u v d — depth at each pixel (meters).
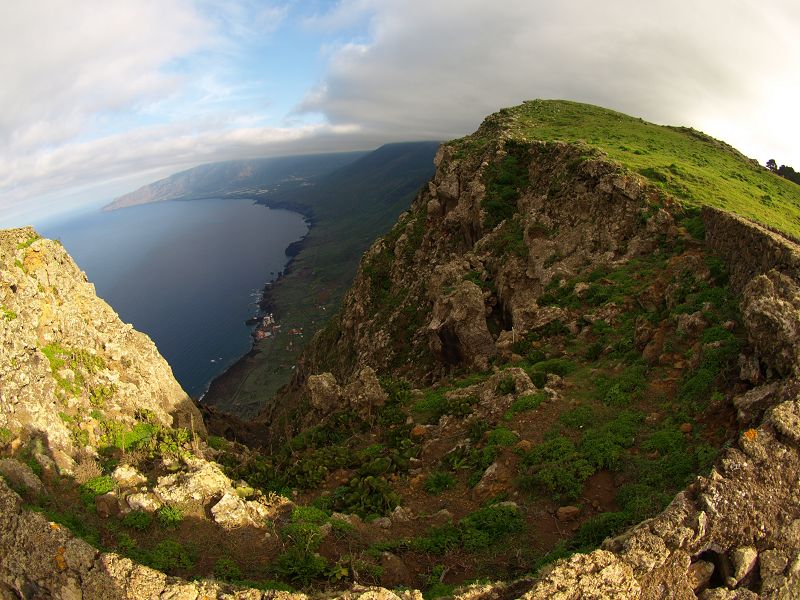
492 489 19.94
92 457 20.73
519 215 51.22
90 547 13.54
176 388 33.72
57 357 24.14
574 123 74.31
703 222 33.88
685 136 77.94
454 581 14.72
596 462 18.70
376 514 19.48
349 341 66.50
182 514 16.17
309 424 36.84
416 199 75.25
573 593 11.84
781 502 13.29
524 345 33.44
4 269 23.45
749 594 12.57
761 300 17.84
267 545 15.55
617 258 37.56
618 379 24.11
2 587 14.14
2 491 15.05
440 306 43.25
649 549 12.47
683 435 18.44
